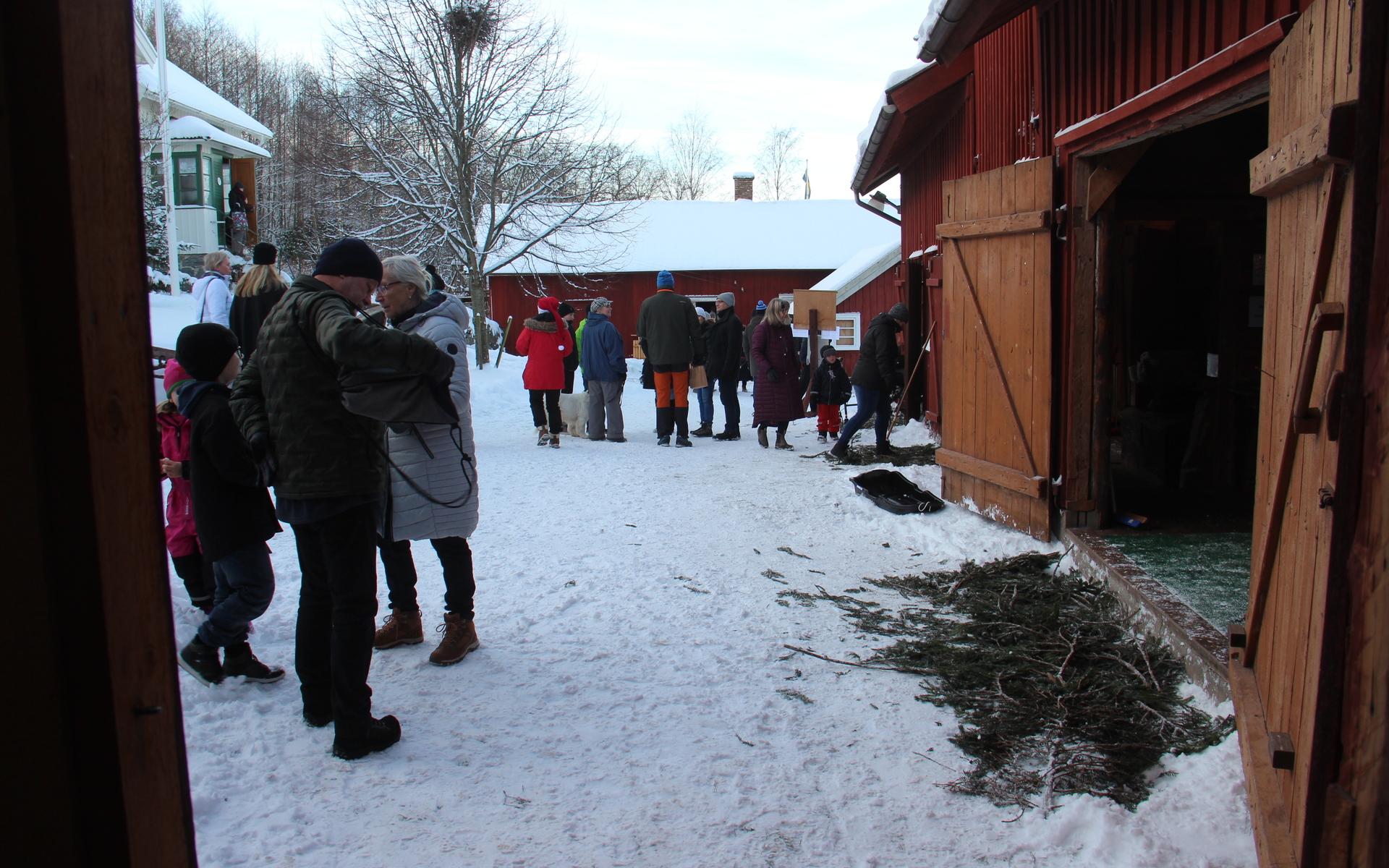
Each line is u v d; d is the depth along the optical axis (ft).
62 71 3.60
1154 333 28.04
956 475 24.13
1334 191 7.23
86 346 3.71
